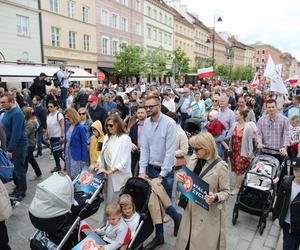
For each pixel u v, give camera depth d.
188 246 3.40
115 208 3.43
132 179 3.78
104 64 34.25
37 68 16.42
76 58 29.34
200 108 9.87
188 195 3.23
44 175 7.26
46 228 3.29
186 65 42.56
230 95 13.09
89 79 19.89
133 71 32.25
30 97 11.84
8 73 14.41
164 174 4.12
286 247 3.63
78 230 3.63
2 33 20.66
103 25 33.47
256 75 18.39
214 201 3.17
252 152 5.98
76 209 3.68
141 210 3.56
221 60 83.88
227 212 5.52
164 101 10.71
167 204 3.80
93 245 3.25
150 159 4.41
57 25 26.45
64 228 3.54
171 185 4.41
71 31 28.47
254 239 4.64
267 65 10.47
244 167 5.99
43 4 24.64
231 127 6.48
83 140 5.64
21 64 16.28
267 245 4.48
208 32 73.00
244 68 75.69
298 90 15.04
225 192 3.23
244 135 5.87
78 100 11.95
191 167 3.47
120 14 36.94
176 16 54.59
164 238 4.50
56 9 26.31
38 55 24.27
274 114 5.52
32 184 6.64
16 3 21.55
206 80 30.33
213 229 3.29
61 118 7.20
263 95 15.26
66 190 3.34
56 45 26.69
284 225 3.60
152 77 40.31
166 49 51.44
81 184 4.11
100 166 4.33
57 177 3.46
